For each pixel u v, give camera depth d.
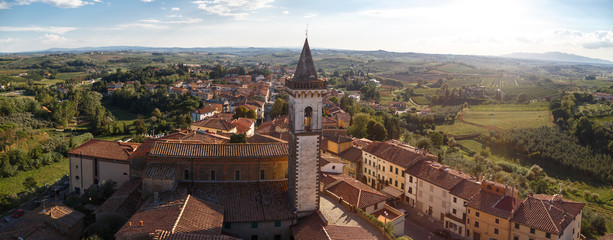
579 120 181.00
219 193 66.12
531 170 148.12
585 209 107.06
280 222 62.59
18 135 150.00
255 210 62.94
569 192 136.50
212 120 154.50
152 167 66.88
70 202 79.50
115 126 193.50
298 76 60.88
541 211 77.00
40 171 128.00
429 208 95.19
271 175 71.50
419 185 97.75
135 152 83.19
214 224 54.94
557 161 160.38
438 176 94.88
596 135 170.38
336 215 68.69
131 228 50.84
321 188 81.81
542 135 182.25
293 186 63.53
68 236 66.38
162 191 64.94
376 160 113.06
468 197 85.06
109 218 65.06
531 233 74.56
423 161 102.75
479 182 88.75
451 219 87.25
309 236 57.34
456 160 140.50
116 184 88.38
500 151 179.75
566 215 77.19
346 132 159.88
